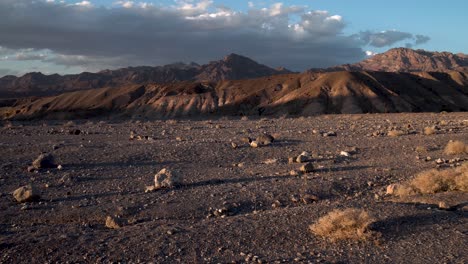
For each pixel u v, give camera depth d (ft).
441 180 48.03
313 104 486.38
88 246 33.22
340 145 87.40
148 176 61.52
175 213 44.06
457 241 32.04
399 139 94.32
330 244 32.30
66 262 30.60
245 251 31.53
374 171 61.57
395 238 32.86
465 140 90.58
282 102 522.47
